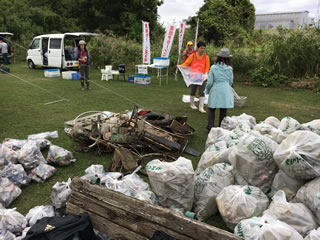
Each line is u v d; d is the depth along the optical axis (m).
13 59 19.55
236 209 2.41
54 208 2.64
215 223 2.68
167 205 2.66
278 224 1.92
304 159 2.28
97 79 12.17
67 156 3.71
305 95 8.98
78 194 2.34
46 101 7.61
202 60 6.56
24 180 3.20
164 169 2.64
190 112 6.69
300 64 10.69
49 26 27.28
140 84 10.91
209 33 21.17
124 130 4.15
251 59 12.05
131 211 2.07
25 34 23.42
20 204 2.89
